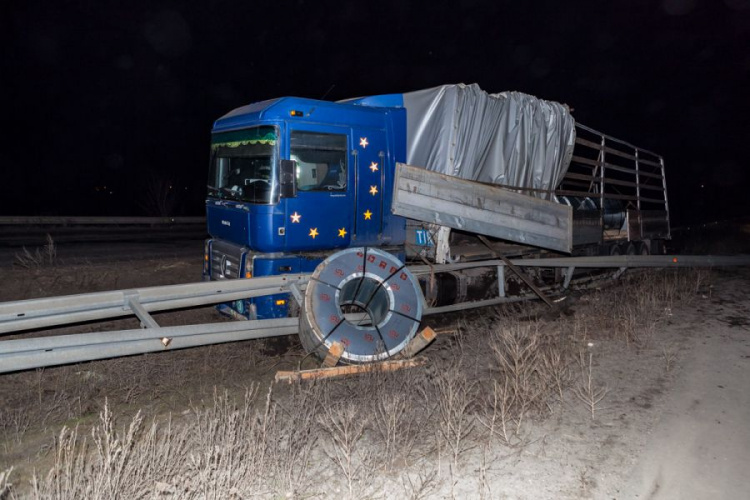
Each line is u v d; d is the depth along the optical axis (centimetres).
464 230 818
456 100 820
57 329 782
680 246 1850
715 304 985
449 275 853
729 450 476
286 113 686
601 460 459
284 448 436
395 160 779
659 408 559
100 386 606
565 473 439
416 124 809
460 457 458
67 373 633
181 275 1148
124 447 371
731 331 818
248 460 403
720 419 535
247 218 708
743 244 1870
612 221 1224
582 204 1095
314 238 713
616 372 656
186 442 449
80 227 1891
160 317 857
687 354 716
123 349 525
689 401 576
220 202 783
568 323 862
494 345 662
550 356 657
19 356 468
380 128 764
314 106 710
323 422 464
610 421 530
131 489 356
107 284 1041
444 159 822
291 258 708
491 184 859
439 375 583
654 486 422
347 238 741
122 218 2058
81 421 524
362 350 645
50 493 337
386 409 484
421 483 411
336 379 611
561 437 498
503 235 855
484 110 862
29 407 546
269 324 643
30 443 479
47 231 1752
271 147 680
